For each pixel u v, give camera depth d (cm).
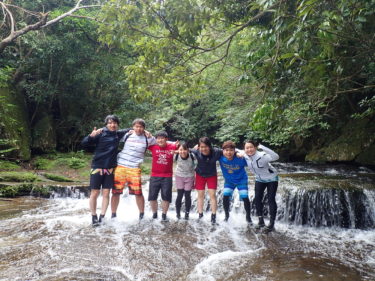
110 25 414
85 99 1202
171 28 405
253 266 318
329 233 458
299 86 387
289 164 1016
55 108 1247
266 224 483
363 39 321
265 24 520
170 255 342
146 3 381
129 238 390
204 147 437
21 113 1034
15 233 405
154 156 460
